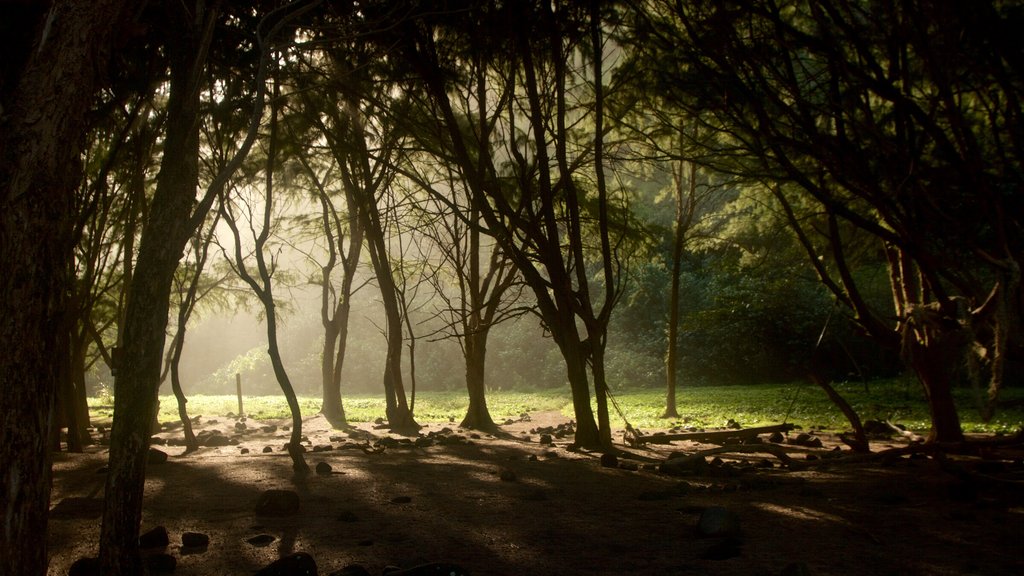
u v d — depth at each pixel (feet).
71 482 27.45
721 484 24.70
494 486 25.02
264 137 40.19
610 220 51.24
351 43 32.24
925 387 31.96
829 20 31.48
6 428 9.59
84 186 31.50
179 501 22.70
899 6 27.96
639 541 17.13
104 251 45.39
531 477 26.91
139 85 26.30
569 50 34.86
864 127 27.99
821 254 49.80
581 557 15.80
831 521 18.53
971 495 20.83
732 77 29.04
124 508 12.28
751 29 29.37
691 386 93.56
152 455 31.22
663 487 24.30
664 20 33.19
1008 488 21.45
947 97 25.68
